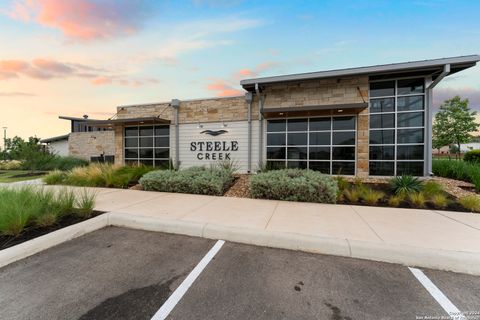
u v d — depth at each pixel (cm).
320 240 340
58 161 1619
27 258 313
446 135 1777
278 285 250
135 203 590
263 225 412
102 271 280
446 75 807
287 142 1056
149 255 325
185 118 1234
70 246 356
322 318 200
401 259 301
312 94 1002
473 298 228
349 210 522
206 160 1194
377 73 866
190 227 410
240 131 1138
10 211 372
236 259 313
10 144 2867
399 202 579
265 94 1066
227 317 201
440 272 279
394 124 926
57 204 454
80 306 215
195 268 288
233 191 756
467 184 754
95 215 475
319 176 674
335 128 991
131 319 198
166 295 233
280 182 632
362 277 267
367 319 199
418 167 904
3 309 210
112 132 2072
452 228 394
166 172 831
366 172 940
